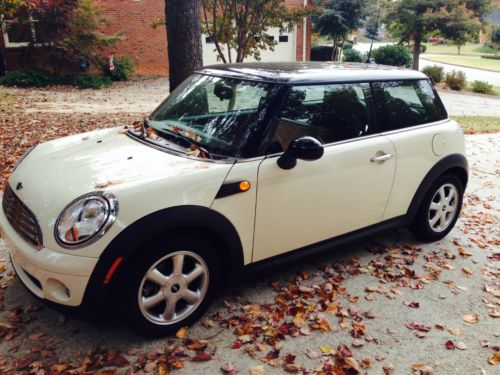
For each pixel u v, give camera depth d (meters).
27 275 2.86
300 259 3.44
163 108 3.78
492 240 4.62
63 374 2.55
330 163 3.32
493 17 53.44
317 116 3.34
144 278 2.67
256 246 3.11
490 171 7.30
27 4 10.73
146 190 2.62
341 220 3.54
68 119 9.40
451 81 22.03
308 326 3.10
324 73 3.49
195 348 2.80
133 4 18.52
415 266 4.01
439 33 22.11
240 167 2.93
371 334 3.07
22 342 2.81
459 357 2.89
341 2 23.67
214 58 19.00
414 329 3.14
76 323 3.00
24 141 7.35
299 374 2.67
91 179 2.75
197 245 2.82
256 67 3.65
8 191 3.11
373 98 3.70
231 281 3.09
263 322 3.11
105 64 17.47
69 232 2.49
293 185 3.15
